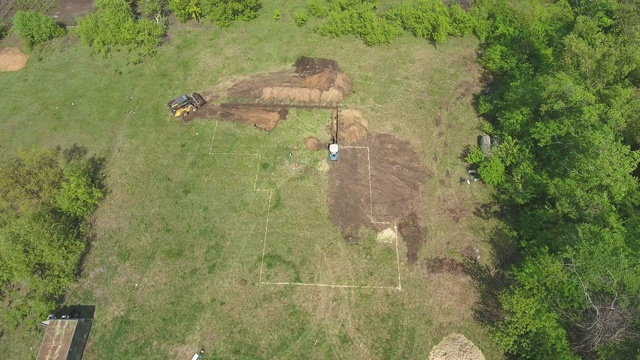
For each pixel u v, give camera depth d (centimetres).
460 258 3403
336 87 4416
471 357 2970
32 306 3172
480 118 4244
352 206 3675
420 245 3472
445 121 4234
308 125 4206
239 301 3238
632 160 3180
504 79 4491
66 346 2906
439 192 3756
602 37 3962
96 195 3616
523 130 3759
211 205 3722
